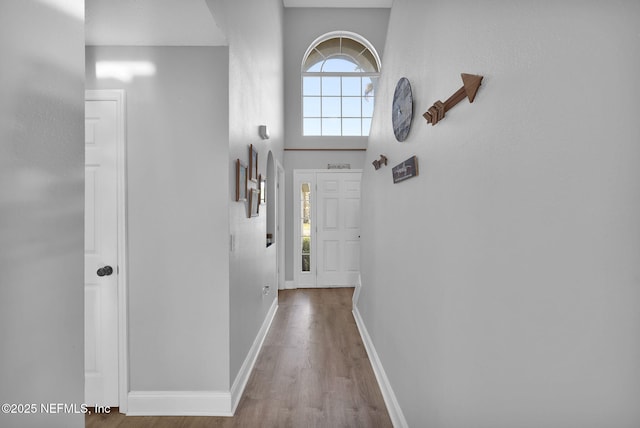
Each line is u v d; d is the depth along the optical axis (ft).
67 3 2.90
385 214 8.21
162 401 7.36
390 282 7.59
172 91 7.34
